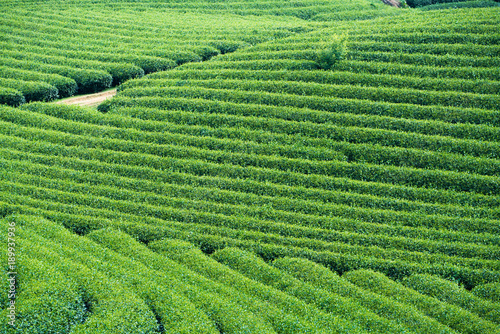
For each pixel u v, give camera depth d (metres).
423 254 27.11
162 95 42.34
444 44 44.28
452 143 34.31
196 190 32.31
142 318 20.97
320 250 27.77
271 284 24.92
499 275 25.23
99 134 37.56
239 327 20.97
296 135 36.47
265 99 40.19
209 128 37.75
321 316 22.14
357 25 53.28
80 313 21.66
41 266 23.23
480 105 37.28
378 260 26.75
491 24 46.88
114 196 31.95
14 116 39.34
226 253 27.16
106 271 24.09
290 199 31.34
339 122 37.28
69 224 29.06
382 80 40.91
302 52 45.94
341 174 33.38
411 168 33.16
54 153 35.62
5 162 34.06
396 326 21.58
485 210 29.78
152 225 29.34
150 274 24.31
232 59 48.16
